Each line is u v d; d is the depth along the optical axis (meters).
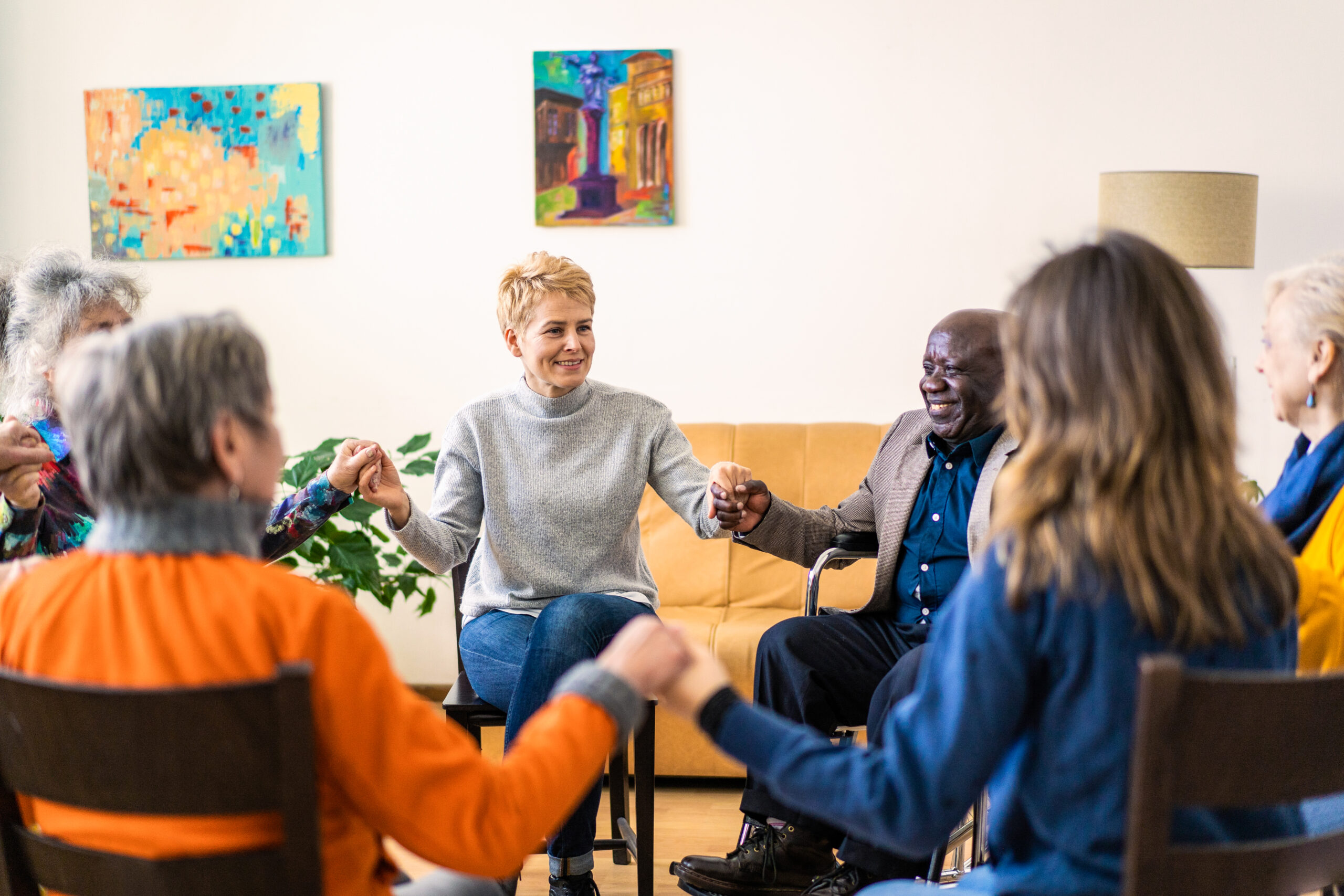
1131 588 0.91
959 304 3.50
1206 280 3.45
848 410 3.55
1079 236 1.03
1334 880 0.98
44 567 0.99
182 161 3.58
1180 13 3.37
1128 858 0.89
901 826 0.95
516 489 2.12
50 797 0.94
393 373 3.64
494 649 1.99
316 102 3.54
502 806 0.94
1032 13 3.41
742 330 3.56
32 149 3.61
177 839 0.93
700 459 3.29
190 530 0.94
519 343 2.12
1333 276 1.63
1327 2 3.33
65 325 1.69
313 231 3.59
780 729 1.02
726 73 3.48
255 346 0.97
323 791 0.95
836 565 2.27
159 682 0.91
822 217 3.51
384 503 1.92
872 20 3.44
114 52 3.58
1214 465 0.95
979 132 3.45
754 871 1.96
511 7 3.51
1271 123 3.38
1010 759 0.98
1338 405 1.63
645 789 2.02
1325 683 0.90
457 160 3.56
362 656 0.92
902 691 1.84
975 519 2.00
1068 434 0.95
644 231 3.55
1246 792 0.91
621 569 2.18
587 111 3.51
